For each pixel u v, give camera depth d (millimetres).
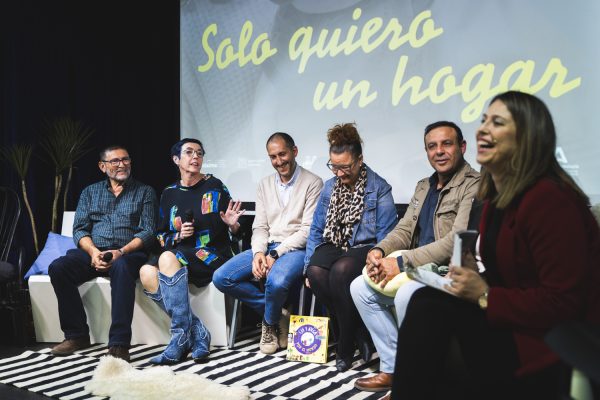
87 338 3043
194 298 3084
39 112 4078
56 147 3906
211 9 4129
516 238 1395
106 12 4371
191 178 3152
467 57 3328
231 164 4078
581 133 3059
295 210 3102
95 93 4328
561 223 1311
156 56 4477
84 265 3090
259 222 3197
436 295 1435
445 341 1389
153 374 2488
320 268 2760
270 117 3938
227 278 2959
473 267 1454
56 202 3906
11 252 3938
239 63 4039
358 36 3633
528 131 1387
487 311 1354
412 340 1393
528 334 1325
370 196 2787
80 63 4262
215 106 4129
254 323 3670
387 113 3553
